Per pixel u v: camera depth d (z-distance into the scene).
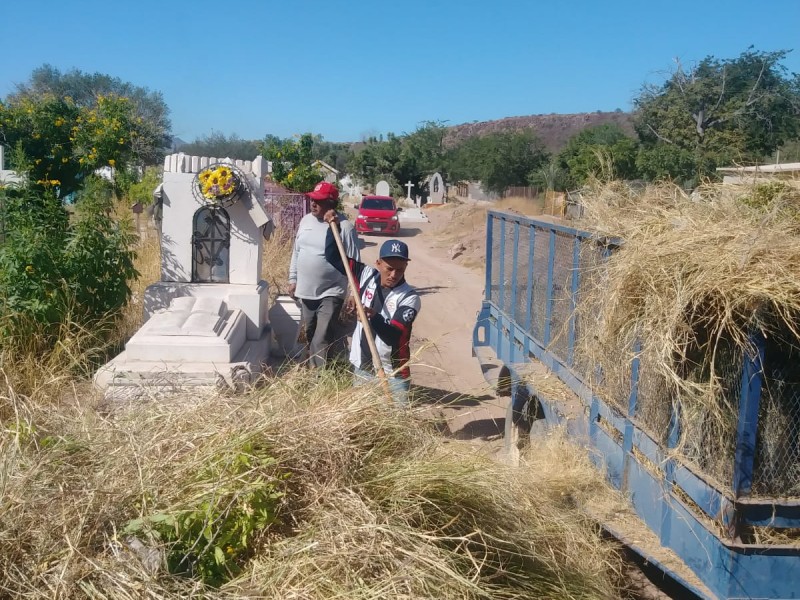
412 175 56.50
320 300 6.61
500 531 2.81
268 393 3.34
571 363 4.34
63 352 6.21
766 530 2.68
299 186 17.92
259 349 7.08
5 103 12.25
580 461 3.85
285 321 7.94
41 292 6.65
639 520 3.33
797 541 2.66
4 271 6.69
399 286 4.89
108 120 12.56
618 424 3.54
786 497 2.65
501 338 6.27
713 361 2.62
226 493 2.58
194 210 7.46
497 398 6.89
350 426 3.02
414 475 2.84
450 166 57.00
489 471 3.01
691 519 2.84
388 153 56.19
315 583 2.37
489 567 2.68
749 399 2.58
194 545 2.43
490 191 48.81
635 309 3.14
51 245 7.14
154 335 5.95
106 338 7.30
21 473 2.67
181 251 7.52
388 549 2.48
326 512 2.63
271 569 2.44
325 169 39.09
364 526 2.53
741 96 27.30
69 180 12.47
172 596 2.26
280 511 2.68
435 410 4.37
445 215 38.91
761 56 27.52
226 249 7.59
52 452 2.80
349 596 2.32
